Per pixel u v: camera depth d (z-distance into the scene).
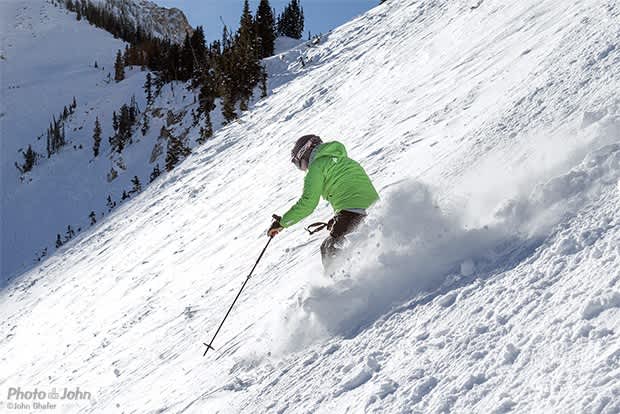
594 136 3.49
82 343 11.50
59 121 94.44
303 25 78.31
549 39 8.09
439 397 2.00
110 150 77.25
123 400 5.61
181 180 28.12
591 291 2.09
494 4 16.09
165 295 11.19
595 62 5.22
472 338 2.25
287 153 18.47
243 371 3.76
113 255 21.91
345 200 4.10
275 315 4.41
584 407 1.58
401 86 16.36
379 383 2.30
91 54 156.75
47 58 153.38
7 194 80.31
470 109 8.15
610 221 2.50
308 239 7.38
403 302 3.00
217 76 54.53
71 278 22.91
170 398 4.46
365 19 39.94
